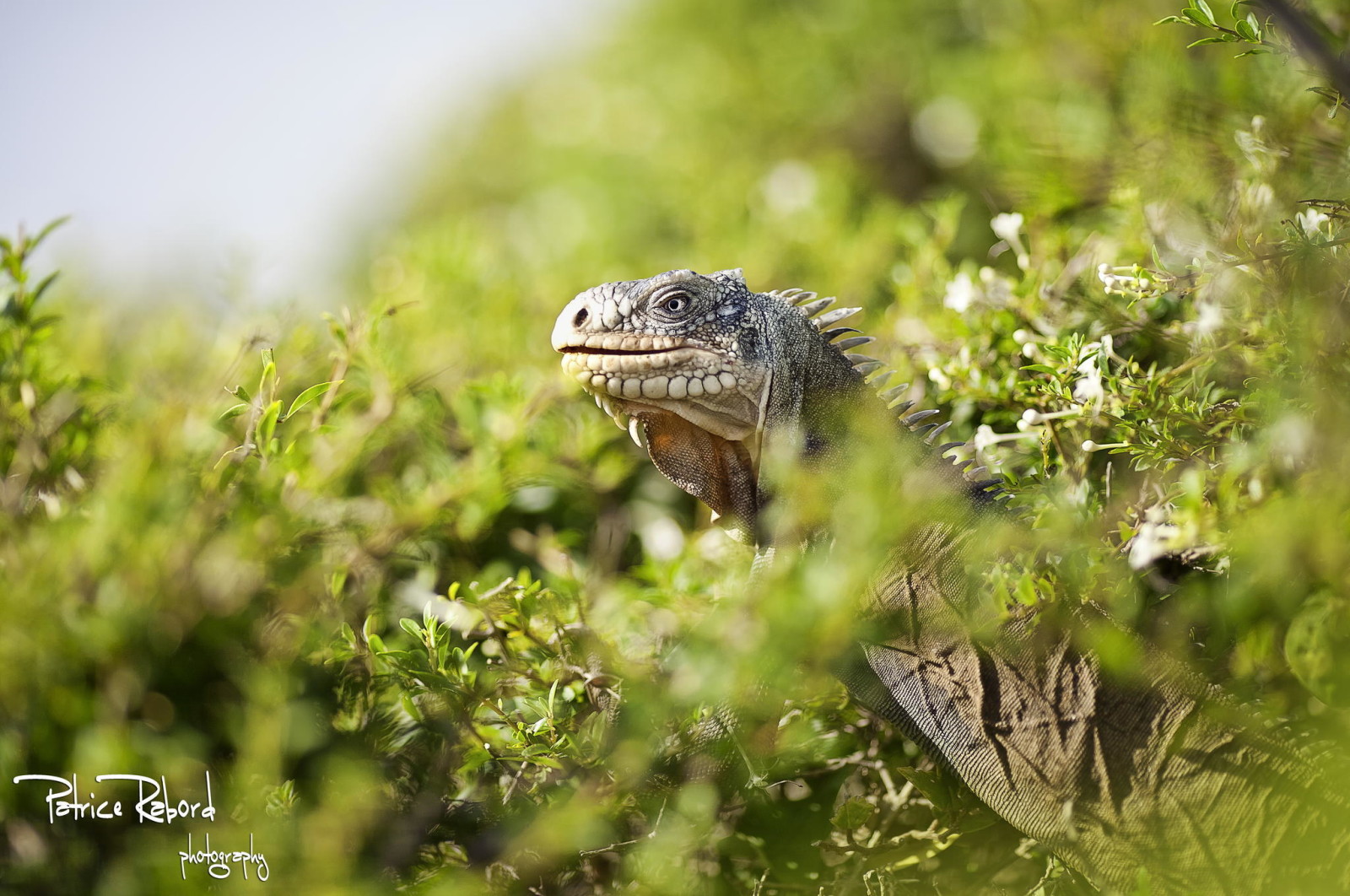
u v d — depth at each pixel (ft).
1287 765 21.07
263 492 26.30
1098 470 28.09
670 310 27.20
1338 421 20.48
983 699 23.67
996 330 29.12
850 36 62.18
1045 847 23.56
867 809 23.06
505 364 38.34
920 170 58.59
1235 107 29.91
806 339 28.35
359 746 25.04
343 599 27.20
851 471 25.09
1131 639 22.57
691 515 35.40
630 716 22.24
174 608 24.81
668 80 69.00
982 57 53.06
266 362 25.80
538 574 31.91
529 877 23.08
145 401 31.83
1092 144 34.53
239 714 23.75
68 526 24.85
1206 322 24.35
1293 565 19.34
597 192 62.49
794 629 20.38
